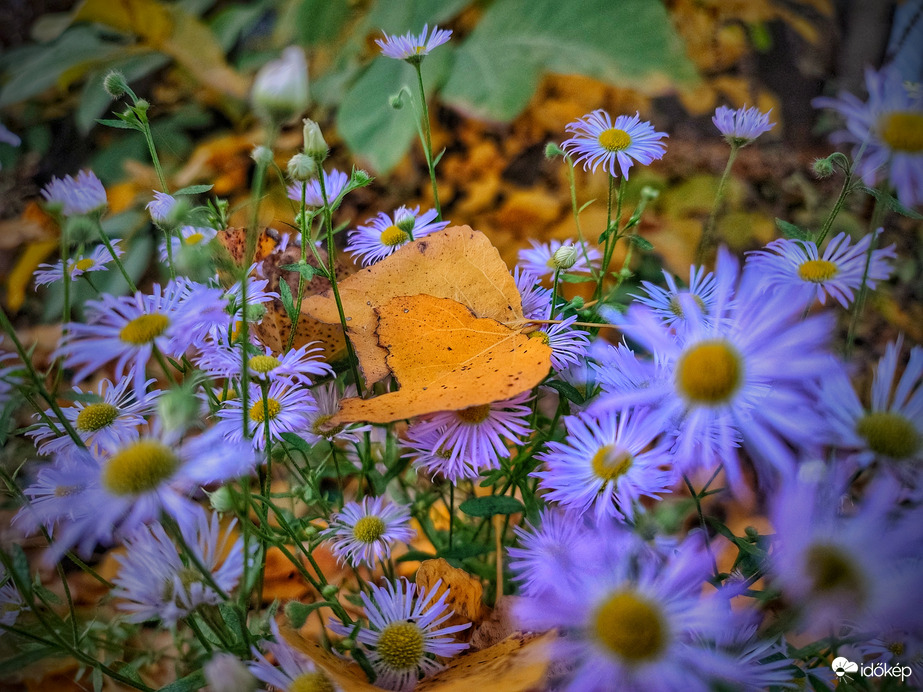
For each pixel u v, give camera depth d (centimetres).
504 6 46
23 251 47
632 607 15
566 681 17
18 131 52
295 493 24
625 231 27
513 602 21
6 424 19
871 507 15
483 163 52
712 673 15
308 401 23
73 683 26
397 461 26
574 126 27
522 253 29
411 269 23
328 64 53
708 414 18
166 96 54
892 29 50
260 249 25
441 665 20
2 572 22
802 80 55
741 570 21
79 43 51
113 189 46
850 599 15
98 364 18
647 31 43
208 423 24
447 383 20
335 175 27
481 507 21
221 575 18
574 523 20
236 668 16
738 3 56
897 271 45
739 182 49
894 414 17
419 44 26
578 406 24
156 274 45
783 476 16
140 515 16
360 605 24
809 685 19
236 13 54
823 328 17
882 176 21
